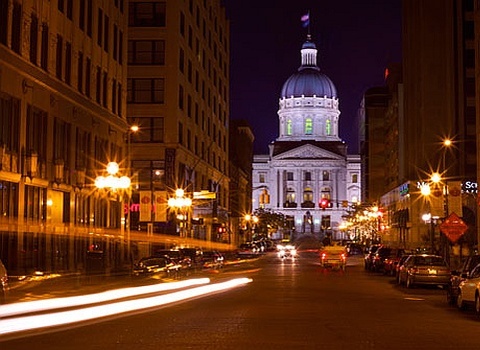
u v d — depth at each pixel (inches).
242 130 5561.0
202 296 1195.3
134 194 2721.5
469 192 2770.7
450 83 3373.5
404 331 722.8
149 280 1485.0
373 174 5634.8
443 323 804.0
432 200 2116.1
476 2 2423.7
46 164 1584.6
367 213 5017.2
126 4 2242.9
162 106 2832.2
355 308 986.1
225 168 4136.3
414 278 1397.6
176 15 2851.9
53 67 1622.8
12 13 1416.1
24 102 1467.8
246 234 5324.8
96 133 1927.9
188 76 3100.4
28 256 1494.8
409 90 4010.8
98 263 1721.2
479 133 2372.0
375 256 2160.4
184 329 722.2
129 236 2000.5
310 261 3179.1
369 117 5713.6
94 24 1921.8
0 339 638.5
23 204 1472.7
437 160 3494.1
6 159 1396.4
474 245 2652.6
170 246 2628.0
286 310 942.4
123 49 2213.3
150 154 2815.0
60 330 706.2
